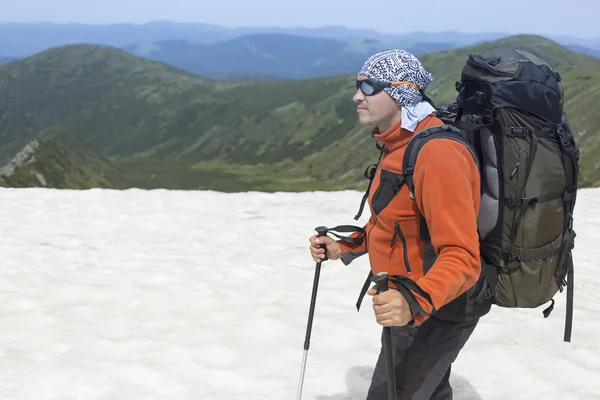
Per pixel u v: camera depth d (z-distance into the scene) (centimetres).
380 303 242
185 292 697
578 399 457
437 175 258
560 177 270
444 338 291
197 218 1118
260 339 561
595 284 763
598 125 13675
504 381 485
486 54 283
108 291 695
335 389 465
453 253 252
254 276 770
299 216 1158
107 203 1239
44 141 11762
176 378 479
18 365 496
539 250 273
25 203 1221
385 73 278
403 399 295
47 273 763
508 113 267
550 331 589
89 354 522
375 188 299
